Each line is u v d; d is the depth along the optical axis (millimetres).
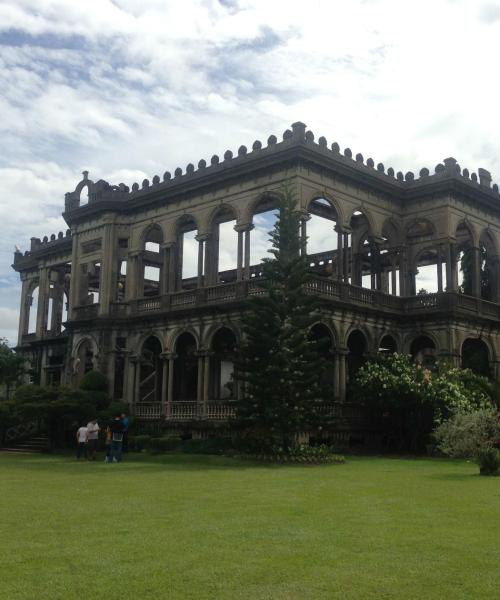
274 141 40562
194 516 14461
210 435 40094
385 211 44750
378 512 15016
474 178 46312
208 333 42031
